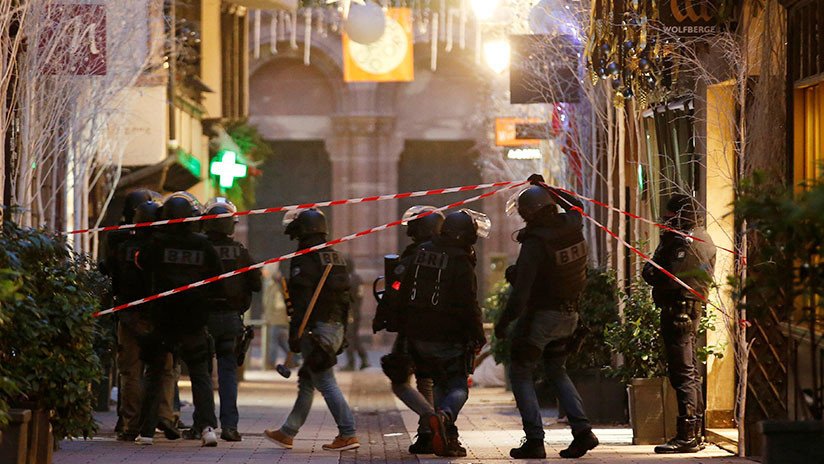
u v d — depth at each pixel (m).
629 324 24.02
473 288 21.83
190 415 31.59
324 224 23.59
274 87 76.12
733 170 22.45
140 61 33.62
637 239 29.23
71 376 18.31
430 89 76.19
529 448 21.42
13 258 16.80
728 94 23.81
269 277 55.69
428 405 22.14
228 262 24.61
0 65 22.19
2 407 15.58
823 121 19.83
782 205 13.47
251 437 26.19
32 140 25.69
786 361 21.52
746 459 21.11
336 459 21.80
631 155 30.27
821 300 14.07
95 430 19.12
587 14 31.05
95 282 26.38
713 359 24.62
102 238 38.50
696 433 22.38
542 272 21.05
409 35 51.06
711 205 24.42
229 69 51.62
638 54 24.66
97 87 30.47
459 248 21.94
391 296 22.34
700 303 22.30
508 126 44.84
